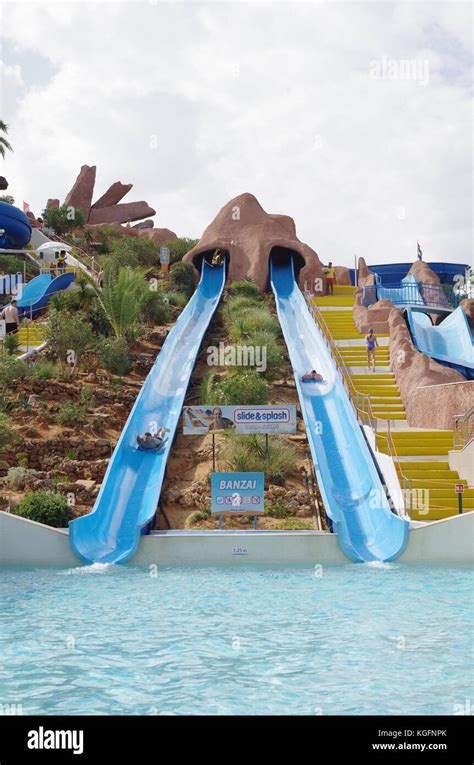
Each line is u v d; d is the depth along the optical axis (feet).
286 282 176.96
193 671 32.32
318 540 63.16
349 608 44.55
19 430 86.53
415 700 28.66
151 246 201.16
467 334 125.70
